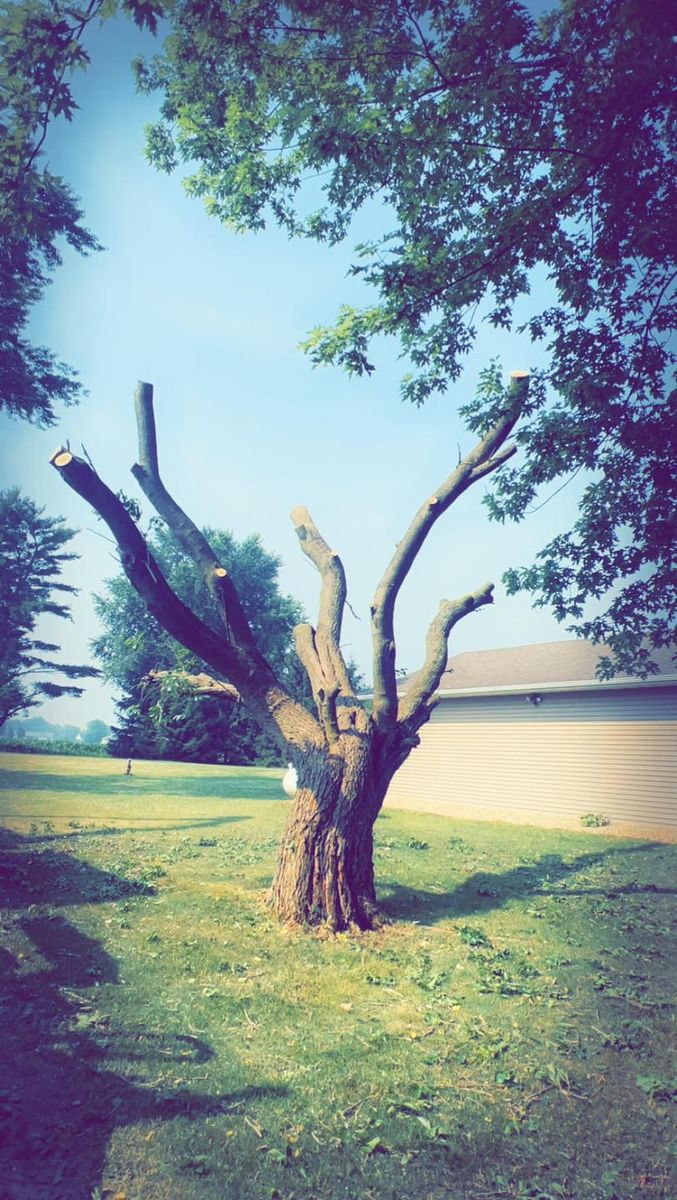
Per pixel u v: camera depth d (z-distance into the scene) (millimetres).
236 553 49719
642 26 5766
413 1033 5109
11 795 18672
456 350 8977
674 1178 3496
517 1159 3633
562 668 20391
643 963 6863
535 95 6848
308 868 7801
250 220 10906
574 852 13406
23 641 35625
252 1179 3359
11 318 20547
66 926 7102
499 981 6184
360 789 8000
